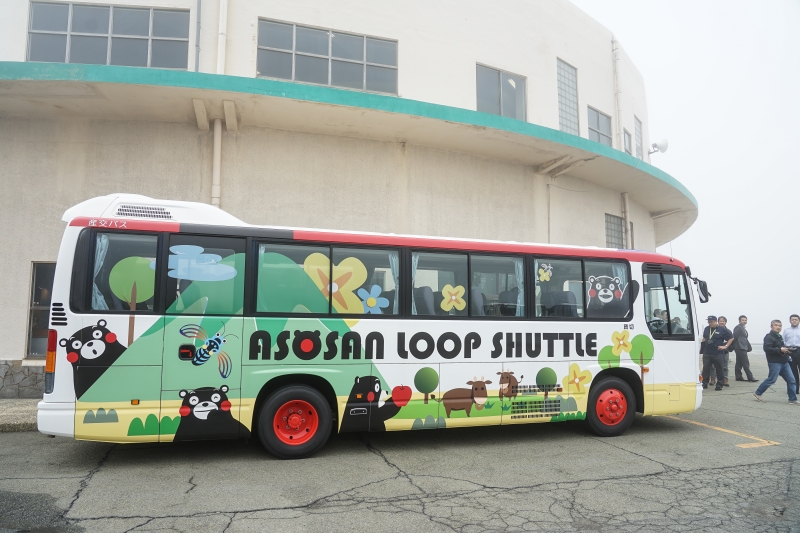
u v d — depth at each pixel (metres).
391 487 5.13
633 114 18.06
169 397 5.75
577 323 7.53
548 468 5.87
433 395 6.71
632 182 14.81
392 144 11.70
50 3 10.27
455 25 12.89
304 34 11.35
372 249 6.75
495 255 7.32
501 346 7.11
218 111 9.86
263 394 6.27
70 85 8.68
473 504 4.67
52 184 9.76
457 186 12.34
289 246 6.42
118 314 5.70
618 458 6.33
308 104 9.65
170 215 6.15
